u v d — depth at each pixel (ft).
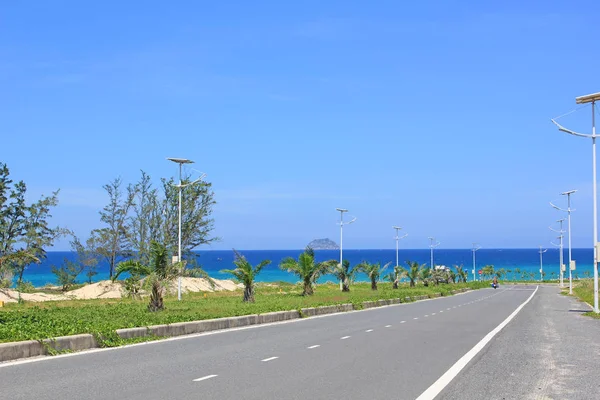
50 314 81.20
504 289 287.28
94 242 206.59
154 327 60.18
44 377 37.52
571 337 66.64
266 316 82.33
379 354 50.67
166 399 31.65
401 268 240.73
